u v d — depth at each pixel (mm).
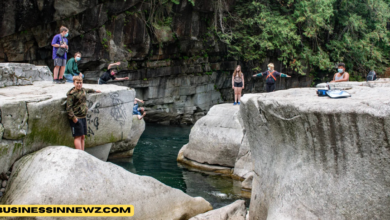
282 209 3984
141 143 13766
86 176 4875
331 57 26953
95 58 17750
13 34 15375
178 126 21094
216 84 24797
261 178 4852
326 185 3658
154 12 19281
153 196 5414
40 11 15172
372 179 3348
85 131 6434
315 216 3674
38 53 16516
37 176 4773
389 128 3123
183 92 22531
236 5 23078
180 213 5582
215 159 9414
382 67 26922
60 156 4984
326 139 3633
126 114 8055
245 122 5152
